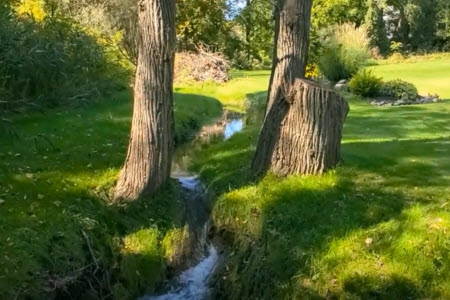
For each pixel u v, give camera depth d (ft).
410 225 16.72
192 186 24.91
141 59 20.34
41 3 48.08
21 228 16.75
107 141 28.37
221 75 68.13
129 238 18.80
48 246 16.44
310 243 16.60
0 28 30.73
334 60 65.10
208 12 79.77
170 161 21.80
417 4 134.00
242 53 92.12
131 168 20.67
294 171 21.36
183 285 18.90
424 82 65.67
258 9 89.56
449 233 16.15
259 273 16.79
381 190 20.02
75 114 33.32
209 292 18.48
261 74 80.12
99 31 51.98
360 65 65.00
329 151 21.43
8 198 18.75
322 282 15.28
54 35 37.27
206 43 81.61
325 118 21.03
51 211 18.21
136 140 20.62
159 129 20.80
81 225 17.87
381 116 39.75
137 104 20.54
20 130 28.04
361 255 15.72
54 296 15.57
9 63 30.55
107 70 43.78
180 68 66.49
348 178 21.07
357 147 27.25
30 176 21.07
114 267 17.65
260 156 22.17
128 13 58.34
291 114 21.18
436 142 28.53
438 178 21.71
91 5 60.18
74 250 16.81
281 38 21.38
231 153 28.63
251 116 46.98
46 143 26.30
